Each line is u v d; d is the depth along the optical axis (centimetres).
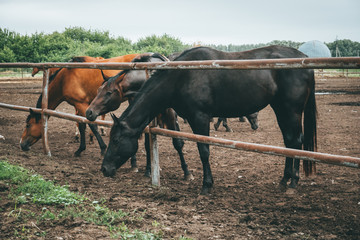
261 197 427
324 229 322
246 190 459
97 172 532
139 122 419
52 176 470
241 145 354
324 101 1625
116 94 485
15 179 406
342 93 1998
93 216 323
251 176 532
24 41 5441
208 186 436
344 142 769
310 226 330
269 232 315
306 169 468
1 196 356
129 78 482
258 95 432
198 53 429
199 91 415
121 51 5550
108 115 1136
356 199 410
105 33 7244
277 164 603
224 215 360
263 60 314
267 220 345
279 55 448
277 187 471
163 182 500
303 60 292
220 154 686
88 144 784
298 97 438
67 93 646
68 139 841
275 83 437
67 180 461
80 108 650
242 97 429
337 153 666
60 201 352
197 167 594
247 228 325
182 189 464
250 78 425
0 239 269
